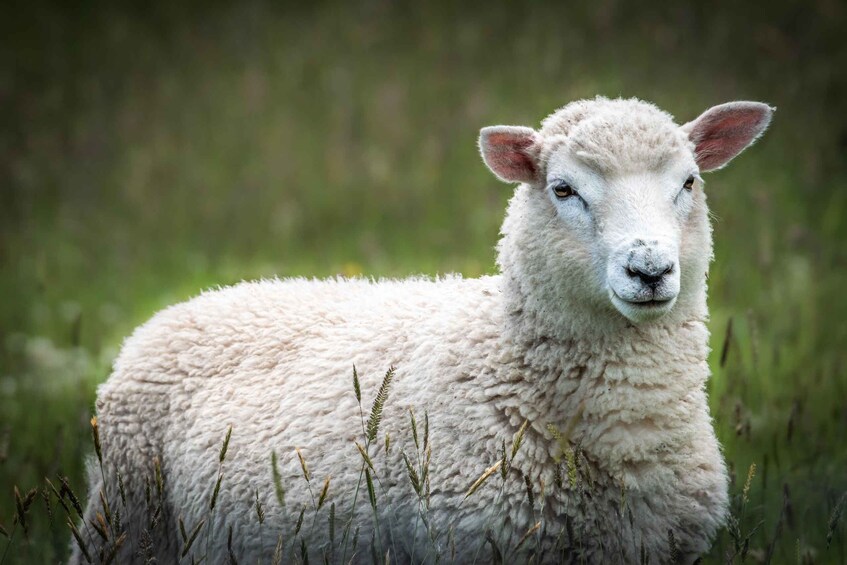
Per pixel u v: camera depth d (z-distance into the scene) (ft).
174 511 50.37
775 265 90.27
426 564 43.29
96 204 122.52
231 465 48.06
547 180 44.27
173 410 50.88
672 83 123.34
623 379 42.65
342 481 45.37
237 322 52.11
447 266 95.45
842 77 125.59
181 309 54.29
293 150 127.85
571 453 39.32
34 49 158.92
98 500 51.98
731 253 92.58
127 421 51.47
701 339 44.68
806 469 56.70
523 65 136.15
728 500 45.50
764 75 124.47
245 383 49.98
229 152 130.21
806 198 105.09
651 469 42.65
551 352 43.37
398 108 132.26
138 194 122.21
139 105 142.31
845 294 84.43
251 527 47.55
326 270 98.48
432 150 121.80
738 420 51.65
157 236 114.52
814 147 113.91
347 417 46.32
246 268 103.30
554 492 42.06
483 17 152.25
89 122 139.64
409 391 45.52
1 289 101.55
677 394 43.14
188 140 133.18
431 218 111.04
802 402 58.95
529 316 44.04
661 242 40.60
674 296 40.65
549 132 45.68
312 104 138.82
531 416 43.14
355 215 113.50
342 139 127.54
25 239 114.93
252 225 115.44
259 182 121.80
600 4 145.59
